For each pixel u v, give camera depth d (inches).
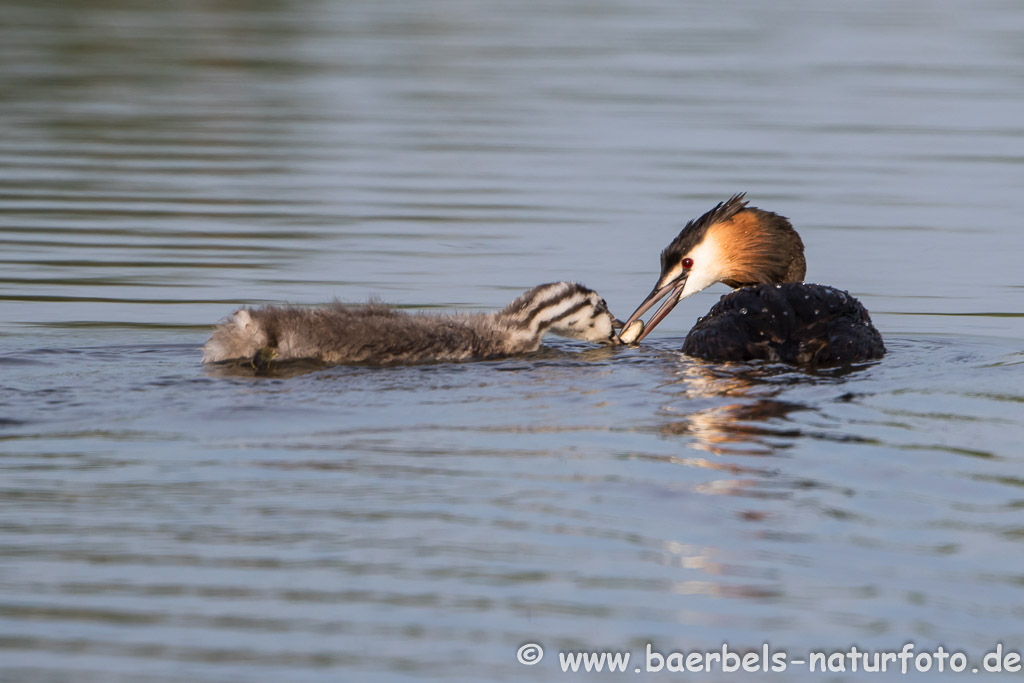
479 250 958.4
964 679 367.2
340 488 470.6
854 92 1520.7
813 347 676.7
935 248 982.4
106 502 453.4
